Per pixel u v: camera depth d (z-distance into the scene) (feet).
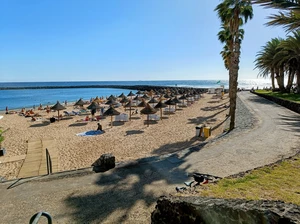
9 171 30.37
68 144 43.98
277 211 6.64
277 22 17.35
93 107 76.38
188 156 26.17
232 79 43.91
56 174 21.79
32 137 51.37
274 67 121.90
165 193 17.80
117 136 49.83
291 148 27.50
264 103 84.89
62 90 345.31
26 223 14.44
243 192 14.25
